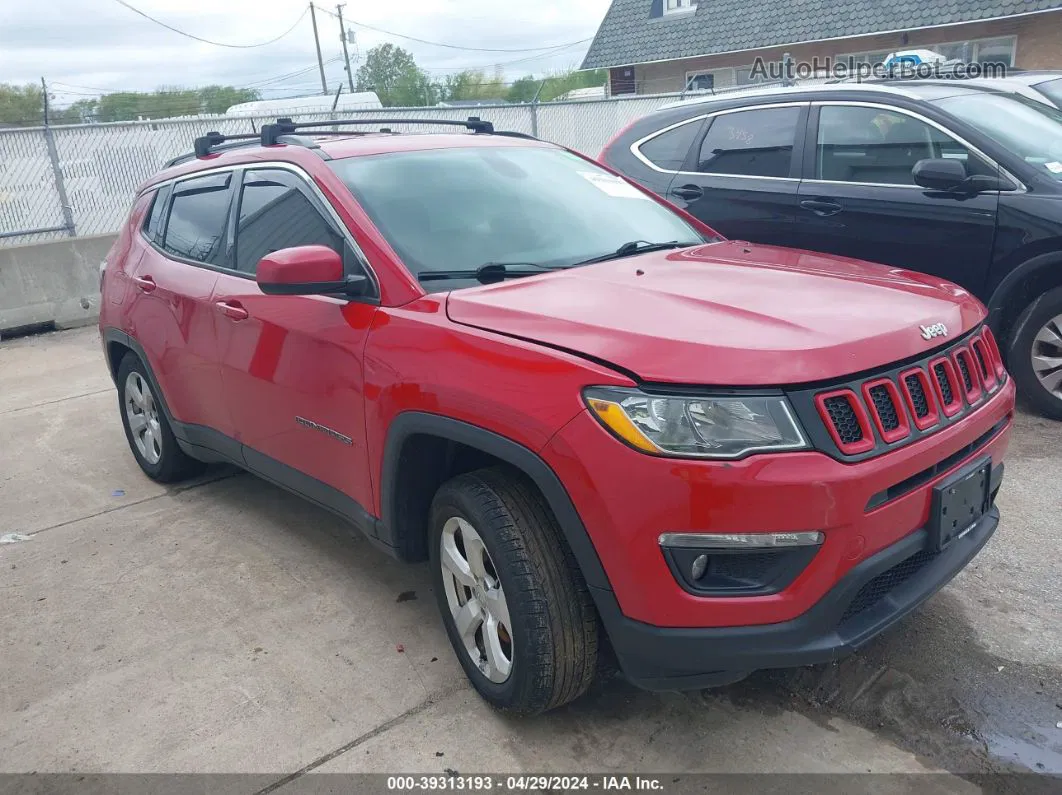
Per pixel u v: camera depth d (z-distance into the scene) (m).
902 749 2.59
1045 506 3.98
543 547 2.50
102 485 5.02
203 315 3.90
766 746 2.63
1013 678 2.85
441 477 2.98
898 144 5.30
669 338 2.34
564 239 3.39
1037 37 19.66
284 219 3.54
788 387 2.22
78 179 10.23
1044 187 4.73
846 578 2.25
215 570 3.91
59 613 3.62
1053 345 4.90
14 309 9.44
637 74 26.77
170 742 2.79
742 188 5.90
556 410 2.33
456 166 3.61
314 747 2.73
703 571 2.28
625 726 2.75
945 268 5.08
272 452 3.69
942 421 2.47
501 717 2.82
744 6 24.22
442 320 2.76
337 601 3.59
